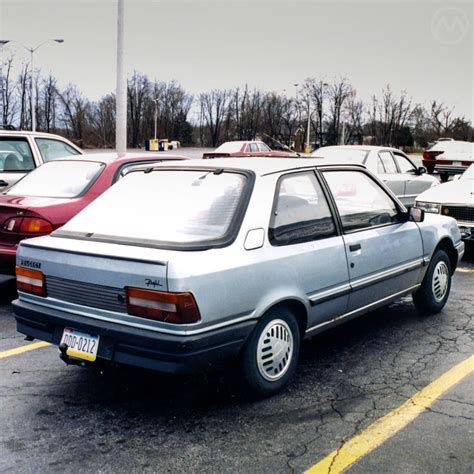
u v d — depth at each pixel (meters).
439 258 5.54
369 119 74.19
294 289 3.79
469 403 3.71
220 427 3.41
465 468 2.97
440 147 24.33
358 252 4.36
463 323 5.36
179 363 3.22
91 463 3.04
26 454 3.12
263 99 85.81
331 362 4.42
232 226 3.56
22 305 3.82
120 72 13.14
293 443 3.23
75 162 6.57
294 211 3.94
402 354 4.59
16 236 5.57
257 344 3.62
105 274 3.39
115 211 3.95
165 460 3.06
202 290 3.24
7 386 4.00
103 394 3.87
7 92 66.31
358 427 3.40
